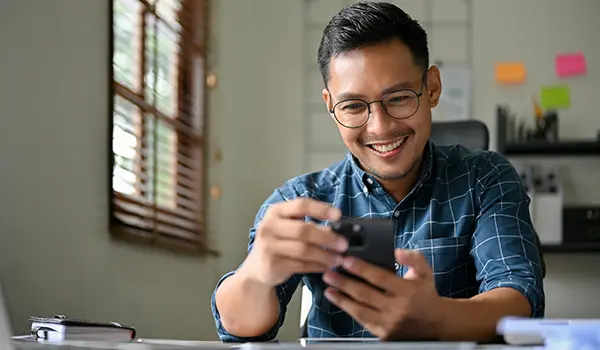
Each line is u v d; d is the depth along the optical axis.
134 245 2.62
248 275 1.30
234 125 3.81
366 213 1.66
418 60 1.47
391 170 1.51
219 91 3.63
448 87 4.16
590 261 3.98
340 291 1.21
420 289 1.17
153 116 2.89
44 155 2.06
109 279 2.43
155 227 2.82
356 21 1.45
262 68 4.18
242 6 3.93
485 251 1.52
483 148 2.18
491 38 4.17
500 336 1.24
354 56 1.44
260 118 4.14
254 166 4.06
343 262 1.17
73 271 2.20
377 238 1.18
